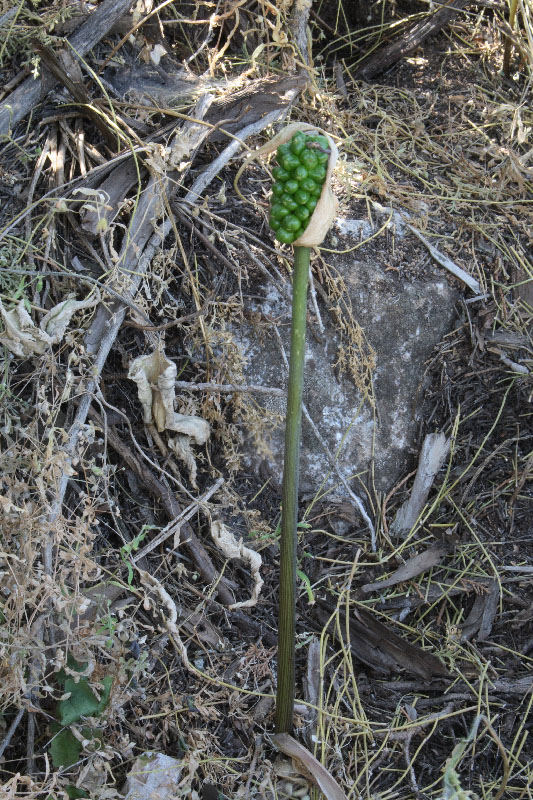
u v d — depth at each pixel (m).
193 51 2.18
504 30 2.41
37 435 1.62
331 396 1.97
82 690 1.47
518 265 2.11
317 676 1.68
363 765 1.62
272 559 1.86
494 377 2.06
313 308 1.93
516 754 1.66
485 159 2.32
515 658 1.80
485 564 1.93
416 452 2.04
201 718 1.60
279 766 1.53
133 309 1.70
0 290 1.69
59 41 1.86
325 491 1.98
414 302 2.00
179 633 1.69
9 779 1.46
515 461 2.03
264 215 1.96
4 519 1.48
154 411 1.71
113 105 1.86
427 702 1.73
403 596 1.88
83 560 1.48
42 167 1.82
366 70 2.53
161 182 1.75
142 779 1.45
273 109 1.93
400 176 2.22
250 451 1.93
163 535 1.68
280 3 2.05
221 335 1.82
